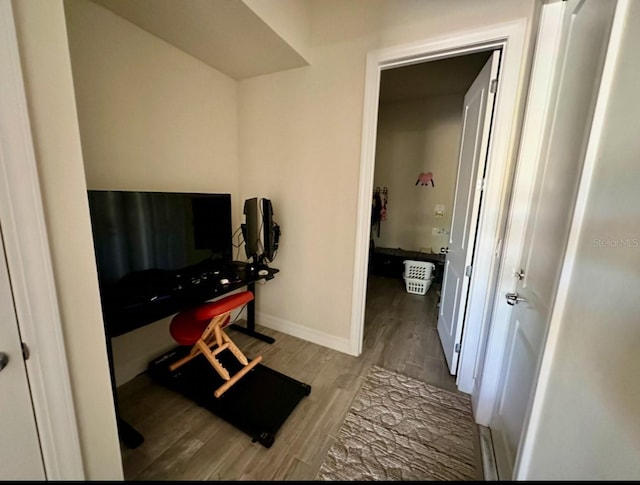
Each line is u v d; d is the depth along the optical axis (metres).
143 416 1.51
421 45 1.60
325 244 2.17
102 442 0.92
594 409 0.62
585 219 0.69
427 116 3.87
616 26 0.63
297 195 2.23
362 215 1.97
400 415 1.56
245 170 2.46
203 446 1.33
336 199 2.06
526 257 1.18
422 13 1.58
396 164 4.16
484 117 1.57
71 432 0.84
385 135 4.16
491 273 1.57
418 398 1.69
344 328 2.19
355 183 1.97
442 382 1.85
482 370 1.49
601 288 0.63
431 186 3.99
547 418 0.75
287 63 2.00
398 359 2.11
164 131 1.85
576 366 0.68
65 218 0.77
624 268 0.58
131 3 1.40
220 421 1.48
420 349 2.26
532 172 1.21
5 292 0.72
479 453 1.33
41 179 0.72
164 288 1.72
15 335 0.74
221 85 2.22
